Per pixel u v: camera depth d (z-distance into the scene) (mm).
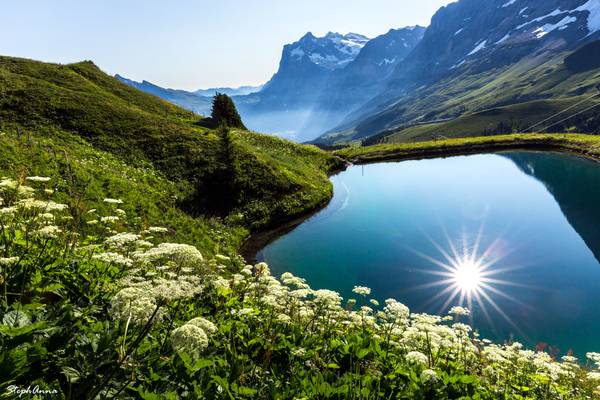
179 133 51344
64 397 4039
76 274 7625
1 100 47250
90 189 25250
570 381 10453
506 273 28094
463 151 87250
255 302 10234
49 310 5500
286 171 50906
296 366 7109
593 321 21406
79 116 48938
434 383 6730
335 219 41781
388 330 9688
